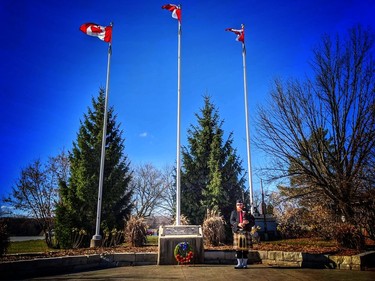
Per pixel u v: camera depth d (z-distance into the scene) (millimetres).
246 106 14594
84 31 15078
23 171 22047
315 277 6098
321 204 11258
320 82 11383
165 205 40844
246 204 18766
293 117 10984
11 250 13617
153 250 10203
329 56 11422
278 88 11445
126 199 22375
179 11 14188
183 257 8430
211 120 20609
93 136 21797
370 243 11055
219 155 18984
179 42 13742
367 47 10969
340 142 10680
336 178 10242
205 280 5980
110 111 22750
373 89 10555
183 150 20297
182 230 9250
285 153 11094
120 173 21609
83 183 19172
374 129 10164
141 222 12164
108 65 14891
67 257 7840
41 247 17422
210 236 11562
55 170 23531
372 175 10156
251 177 13836
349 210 10109
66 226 17438
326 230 10727
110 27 15367
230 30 15766
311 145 10930
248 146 14133
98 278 6473
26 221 29547
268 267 7898
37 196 22125
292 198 11680
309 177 10953
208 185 18531
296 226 15781
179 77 13195
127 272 7332
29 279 6469
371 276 6164
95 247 11922
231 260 8930
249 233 7797
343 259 7445
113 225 18547
